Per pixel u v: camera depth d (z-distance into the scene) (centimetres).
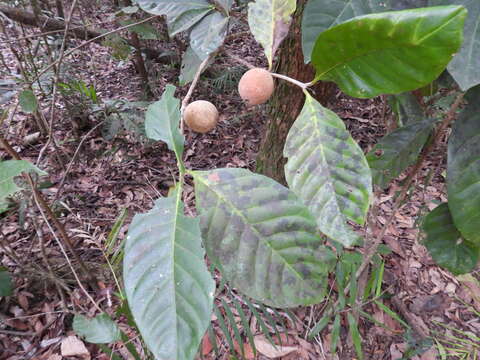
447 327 111
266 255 29
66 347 100
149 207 150
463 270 52
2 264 116
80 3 180
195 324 25
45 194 144
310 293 29
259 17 37
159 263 27
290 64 90
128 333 103
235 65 194
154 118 33
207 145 182
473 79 29
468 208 39
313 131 34
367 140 178
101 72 217
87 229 132
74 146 166
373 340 108
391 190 156
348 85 32
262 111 193
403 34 26
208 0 44
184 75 49
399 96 54
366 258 83
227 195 30
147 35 117
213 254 29
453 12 24
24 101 101
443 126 51
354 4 34
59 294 111
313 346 105
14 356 98
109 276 113
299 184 34
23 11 131
